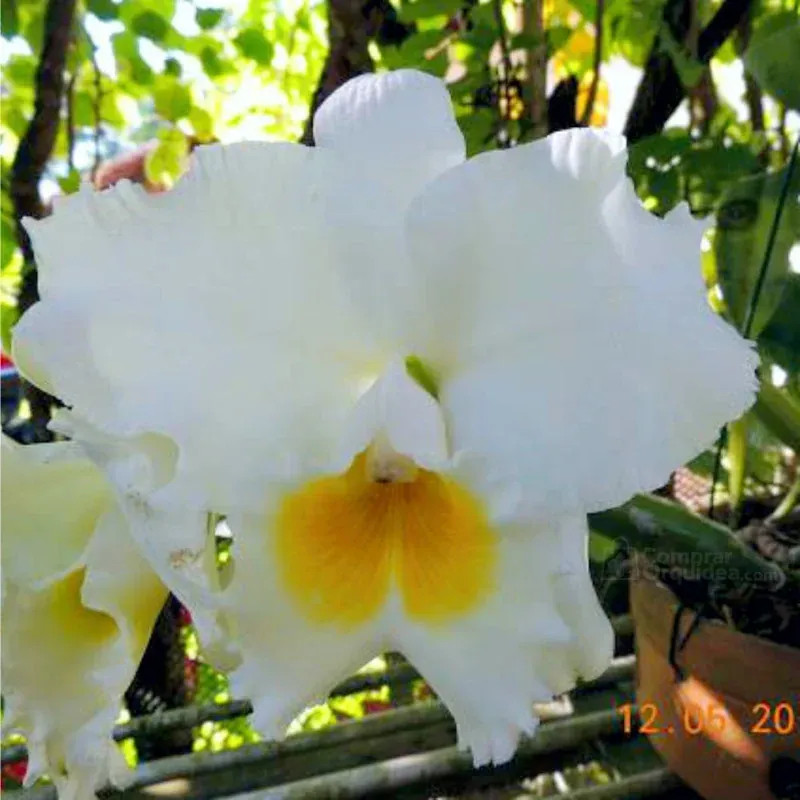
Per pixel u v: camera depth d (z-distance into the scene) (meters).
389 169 0.22
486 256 0.22
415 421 0.23
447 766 0.34
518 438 0.22
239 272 0.22
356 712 0.68
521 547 0.22
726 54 0.61
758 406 0.35
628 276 0.21
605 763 0.38
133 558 0.22
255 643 0.21
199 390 0.22
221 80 0.66
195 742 0.61
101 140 0.63
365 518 0.24
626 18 0.51
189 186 0.21
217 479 0.22
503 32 0.45
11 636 0.23
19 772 0.47
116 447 0.21
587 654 0.21
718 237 0.38
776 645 0.30
